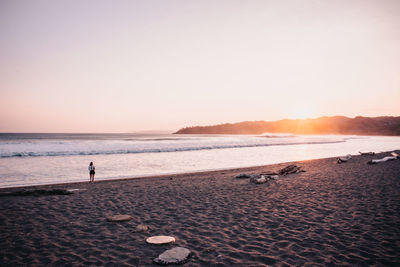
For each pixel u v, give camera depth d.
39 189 9.73
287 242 4.74
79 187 10.59
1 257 4.14
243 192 9.31
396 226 5.50
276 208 7.12
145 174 14.96
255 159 24.17
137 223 5.93
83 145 35.62
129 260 4.07
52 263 3.94
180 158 24.75
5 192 8.98
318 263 3.91
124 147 34.34
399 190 9.09
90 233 5.27
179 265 3.86
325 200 7.92
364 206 7.14
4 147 30.56
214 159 24.02
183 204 7.65
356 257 4.09
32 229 5.48
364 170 14.36
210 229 5.50
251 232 5.29
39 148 30.36
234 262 3.97
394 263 3.88
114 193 9.20
